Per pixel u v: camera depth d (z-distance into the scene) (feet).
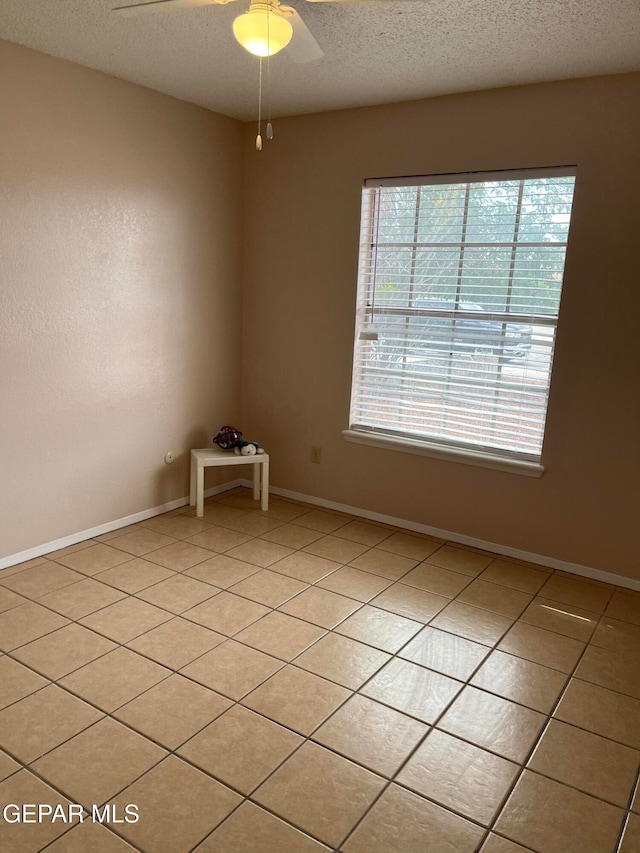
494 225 10.70
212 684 7.32
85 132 10.02
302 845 5.28
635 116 9.19
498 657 8.11
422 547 11.50
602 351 9.87
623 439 9.90
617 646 8.46
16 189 9.24
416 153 11.10
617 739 6.71
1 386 9.51
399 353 12.01
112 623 8.54
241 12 7.72
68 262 10.12
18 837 5.26
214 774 5.99
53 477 10.50
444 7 7.22
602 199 9.58
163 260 11.76
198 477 12.39
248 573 10.19
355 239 11.98
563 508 10.59
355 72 9.60
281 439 13.82
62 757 6.13
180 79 10.34
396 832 5.45
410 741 6.55
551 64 8.96
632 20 7.38
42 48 9.09
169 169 11.55
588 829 5.57
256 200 13.12
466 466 11.45
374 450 12.50
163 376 12.21
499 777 6.12
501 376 11.00
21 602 8.99
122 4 7.53
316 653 8.03
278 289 13.17
